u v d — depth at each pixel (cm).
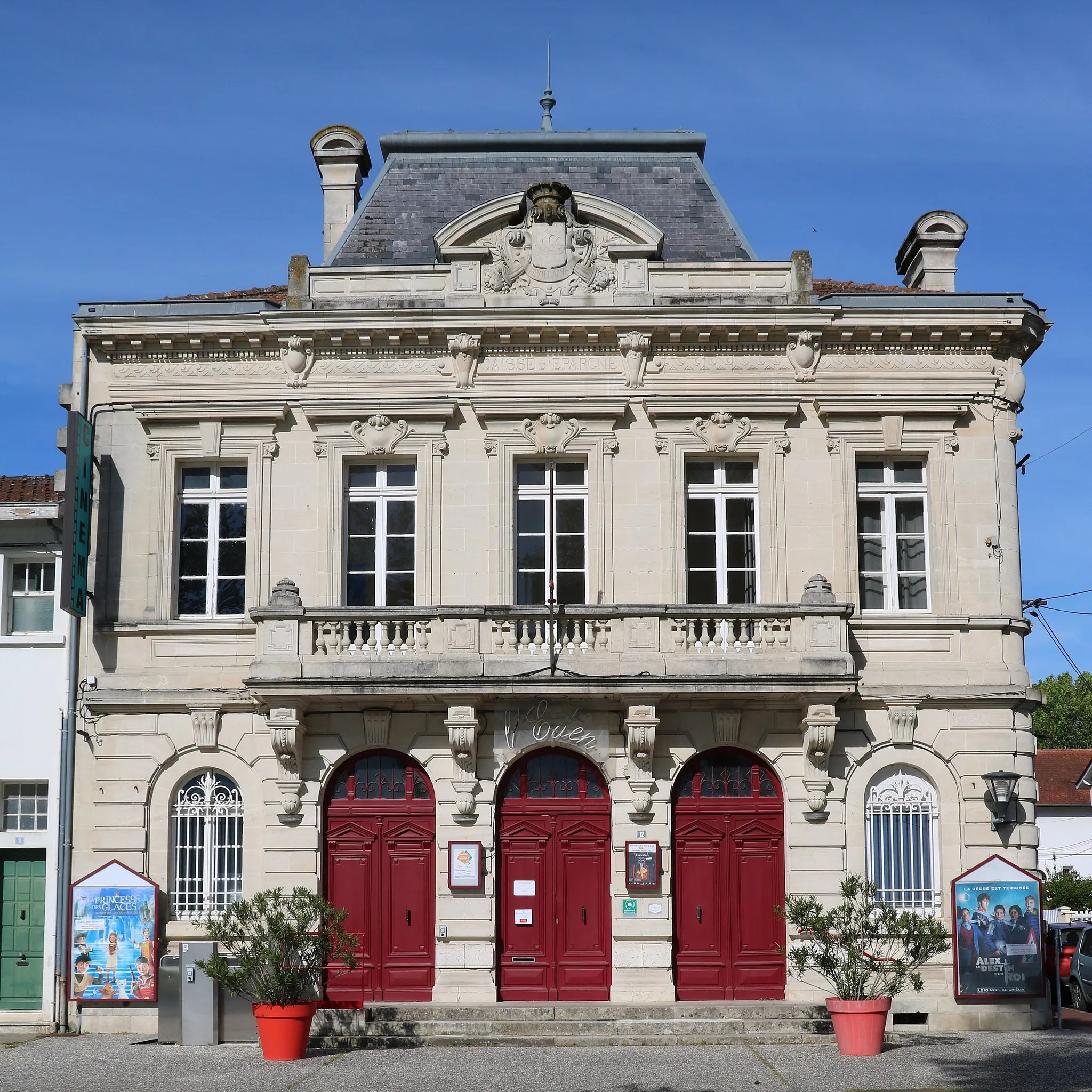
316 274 2533
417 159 2764
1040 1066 1905
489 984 2330
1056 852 5888
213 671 2442
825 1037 2164
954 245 2706
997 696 2408
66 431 2559
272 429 2498
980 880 2331
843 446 2483
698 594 2477
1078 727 8169
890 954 2338
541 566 2480
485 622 2336
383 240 2673
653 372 2497
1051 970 2553
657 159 2767
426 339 2492
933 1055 2016
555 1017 2228
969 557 2467
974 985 2306
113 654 2452
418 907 2381
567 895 2381
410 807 2400
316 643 2341
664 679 2286
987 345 2512
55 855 2433
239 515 2516
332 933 2144
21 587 2539
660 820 2369
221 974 2052
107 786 2412
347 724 2400
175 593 2484
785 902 2270
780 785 2406
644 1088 1759
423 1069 1923
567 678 2294
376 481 2512
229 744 2414
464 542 2461
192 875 2403
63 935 2372
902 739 2398
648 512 2462
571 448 2475
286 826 2380
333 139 2803
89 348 2527
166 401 2500
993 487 2486
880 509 2511
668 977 2334
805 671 2298
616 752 2380
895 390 2498
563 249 2522
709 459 2506
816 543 2462
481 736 2378
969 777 2402
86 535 2433
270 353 2514
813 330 2480
